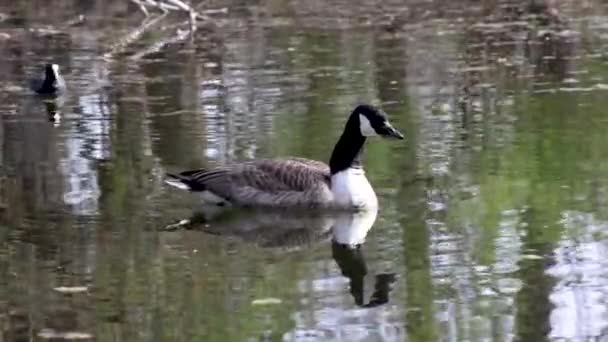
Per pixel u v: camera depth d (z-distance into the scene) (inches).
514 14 1373.0
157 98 940.0
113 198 655.1
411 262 544.1
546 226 587.2
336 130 805.2
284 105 896.3
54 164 727.1
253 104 903.1
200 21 1403.8
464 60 1083.3
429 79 992.9
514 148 741.3
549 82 964.0
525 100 892.0
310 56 1130.7
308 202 636.1
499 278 518.3
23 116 885.8
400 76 1009.5
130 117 868.6
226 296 504.1
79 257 555.5
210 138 789.2
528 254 547.8
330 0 1551.4
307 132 802.8
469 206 626.2
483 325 466.3
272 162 653.3
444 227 593.6
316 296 503.2
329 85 975.6
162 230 598.9
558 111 848.3
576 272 522.0
